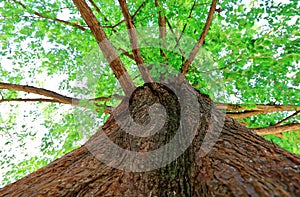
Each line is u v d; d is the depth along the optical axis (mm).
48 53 4754
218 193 1347
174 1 3830
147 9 4039
